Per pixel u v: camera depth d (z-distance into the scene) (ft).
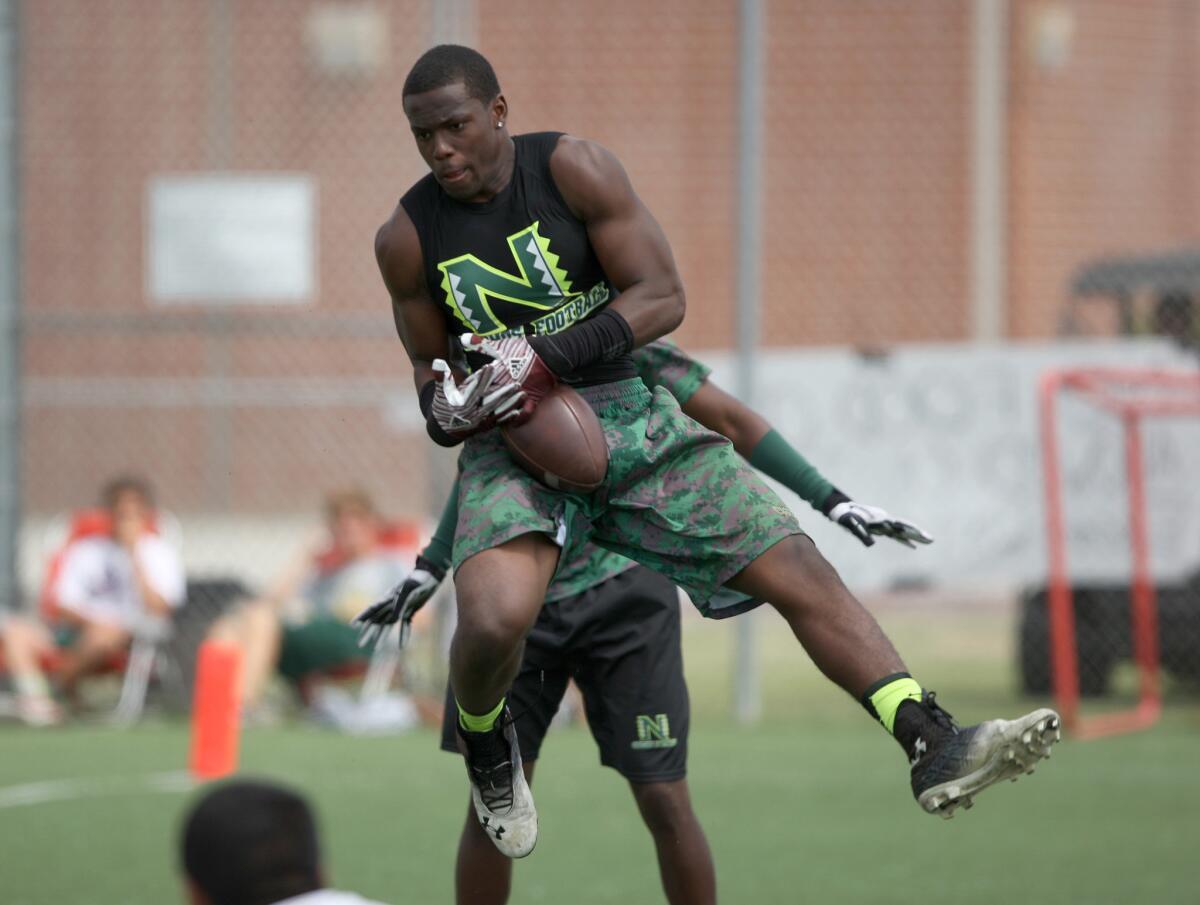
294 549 191.93
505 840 48.47
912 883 69.72
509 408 46.06
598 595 54.95
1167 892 67.92
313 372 205.26
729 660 135.85
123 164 210.18
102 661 113.60
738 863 73.26
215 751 93.04
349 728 108.37
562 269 48.14
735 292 110.52
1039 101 205.26
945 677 123.75
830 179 205.26
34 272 211.82
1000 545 111.75
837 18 204.64
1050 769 92.68
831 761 96.17
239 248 117.39
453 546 49.01
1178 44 214.69
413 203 48.85
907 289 204.44
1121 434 111.34
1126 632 113.60
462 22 118.93
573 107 207.00
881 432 112.06
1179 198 214.90
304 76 204.64
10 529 118.32
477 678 45.57
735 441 54.13
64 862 73.72
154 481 208.74
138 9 208.23
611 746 55.52
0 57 117.60
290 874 28.27
